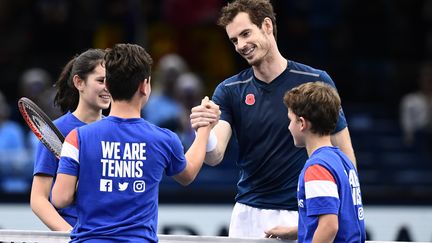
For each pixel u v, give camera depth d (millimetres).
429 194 29781
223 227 29125
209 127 15703
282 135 17141
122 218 14039
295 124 14672
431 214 29547
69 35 40781
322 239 13953
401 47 41906
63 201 14141
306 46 41094
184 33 40125
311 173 14141
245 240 15805
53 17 40906
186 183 15047
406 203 29578
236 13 16812
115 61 14250
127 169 14125
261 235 17406
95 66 16750
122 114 14375
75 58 17484
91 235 13977
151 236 14180
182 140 32281
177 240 15930
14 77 40781
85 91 16844
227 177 34125
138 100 14438
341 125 16797
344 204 14266
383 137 39281
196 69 40281
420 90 40000
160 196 29125
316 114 14438
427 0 42375
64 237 15789
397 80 41531
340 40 41469
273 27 17062
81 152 14125
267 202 17328
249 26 16750
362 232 14648
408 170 37031
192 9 39969
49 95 30578
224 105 17500
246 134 17359
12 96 40531
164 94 33781
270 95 17188
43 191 16719
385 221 29438
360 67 41438
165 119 33281
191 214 29094
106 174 14094
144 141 14250
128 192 14102
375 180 36406
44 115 15883
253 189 17484
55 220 16344
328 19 41312
